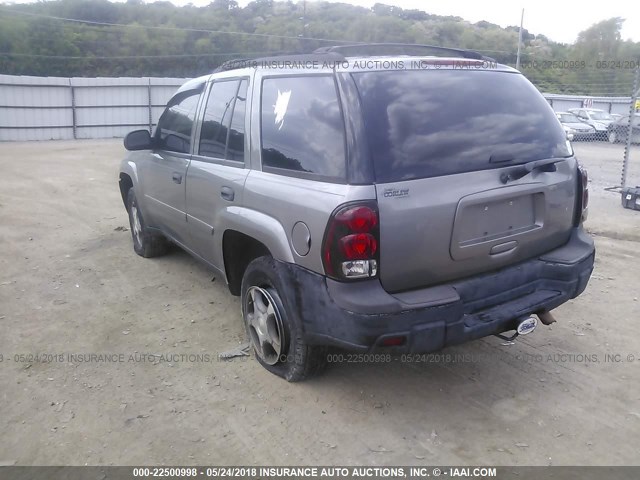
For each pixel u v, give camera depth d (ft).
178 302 16.92
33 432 10.85
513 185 10.86
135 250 21.66
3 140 84.53
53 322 15.64
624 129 67.41
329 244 9.85
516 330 10.91
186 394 12.05
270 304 11.84
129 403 11.75
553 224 11.83
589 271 12.12
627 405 11.43
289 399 11.76
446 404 11.53
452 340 10.17
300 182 10.80
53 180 40.86
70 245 22.99
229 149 13.50
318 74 11.12
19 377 12.80
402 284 10.12
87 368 13.17
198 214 14.84
